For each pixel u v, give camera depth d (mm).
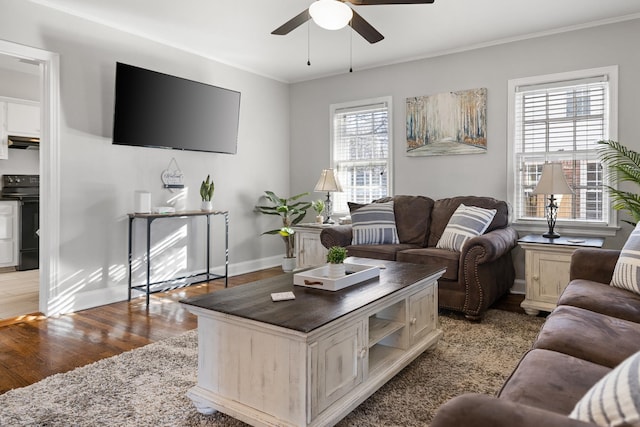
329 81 5441
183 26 3879
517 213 4234
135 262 4109
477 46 4344
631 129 3676
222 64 4879
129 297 3912
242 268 5219
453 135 4520
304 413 1607
